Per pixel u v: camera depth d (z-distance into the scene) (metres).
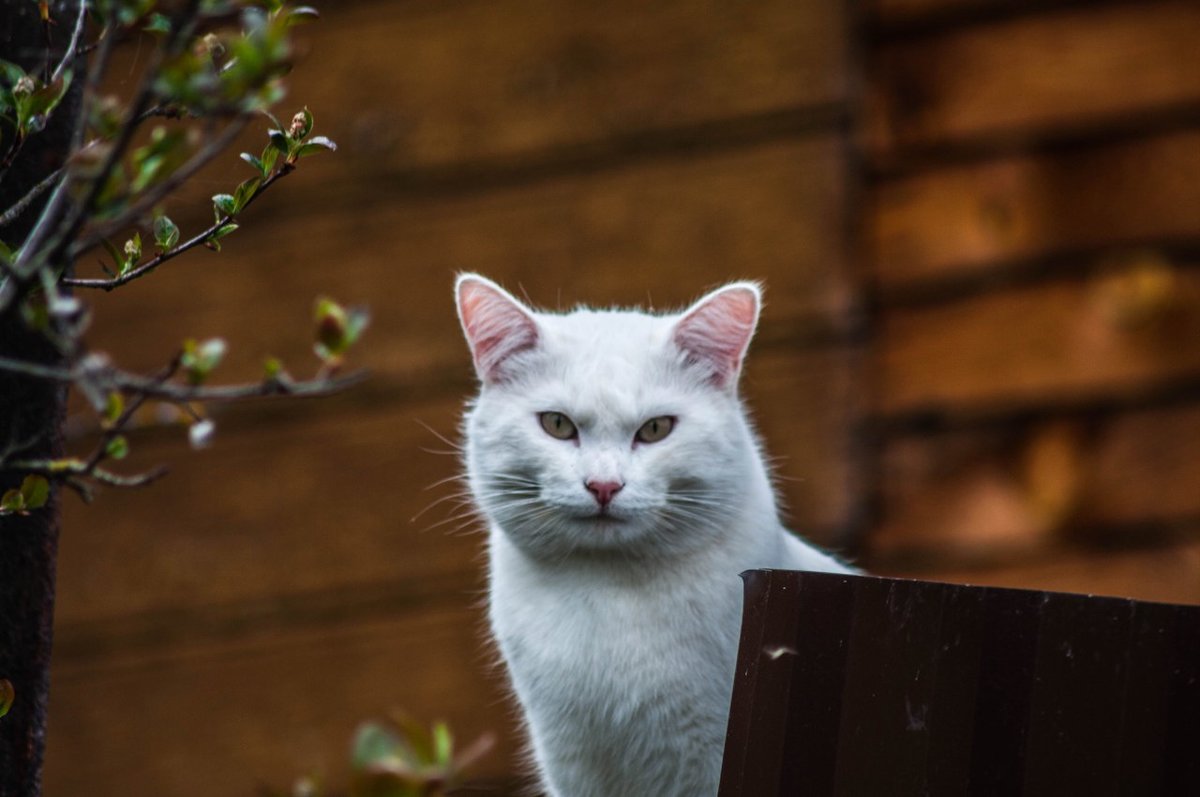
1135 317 5.12
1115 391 5.14
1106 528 5.11
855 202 5.33
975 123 5.27
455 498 4.40
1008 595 2.03
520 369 3.68
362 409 5.61
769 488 3.73
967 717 2.00
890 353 5.30
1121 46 5.19
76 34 1.86
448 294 5.59
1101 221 5.18
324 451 5.62
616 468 3.46
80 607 5.68
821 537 5.22
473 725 5.38
